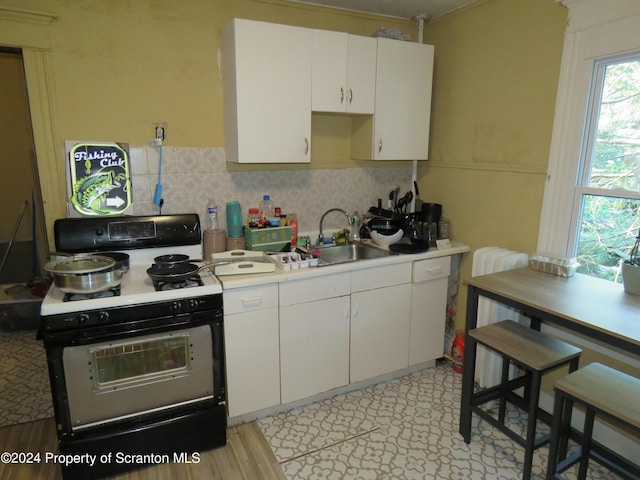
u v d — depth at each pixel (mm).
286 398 2320
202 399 2000
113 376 1875
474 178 2721
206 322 1933
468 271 2826
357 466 1980
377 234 2750
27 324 3391
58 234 2102
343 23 2773
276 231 2521
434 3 2645
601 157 2070
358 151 2859
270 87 2309
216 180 2553
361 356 2527
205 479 1891
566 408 1789
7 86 3502
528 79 2326
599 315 1609
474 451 2078
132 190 2357
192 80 2404
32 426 2281
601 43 1970
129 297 1779
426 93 2803
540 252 2266
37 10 1997
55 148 2174
